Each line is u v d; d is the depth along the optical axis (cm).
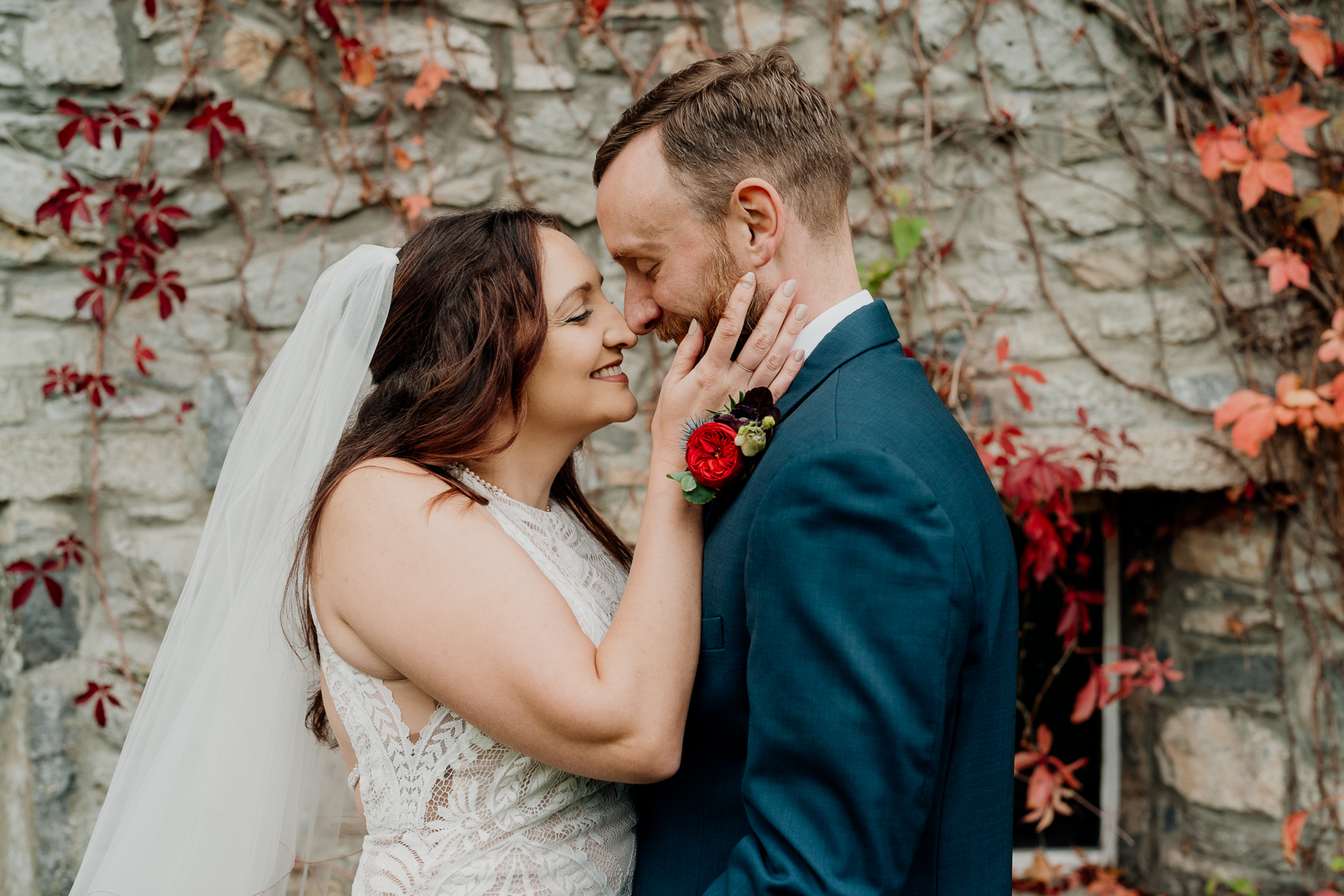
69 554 229
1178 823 250
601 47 237
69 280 228
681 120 115
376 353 131
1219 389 237
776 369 116
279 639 133
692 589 114
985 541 108
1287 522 236
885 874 96
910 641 96
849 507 98
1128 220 238
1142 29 235
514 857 118
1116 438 237
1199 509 245
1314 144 233
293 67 232
